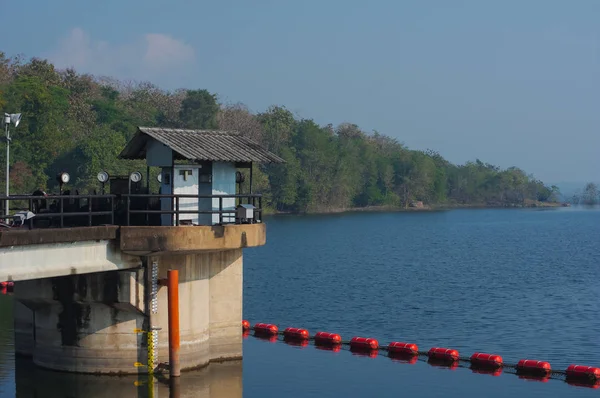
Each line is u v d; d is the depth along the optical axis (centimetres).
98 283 4038
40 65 17462
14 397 4100
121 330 4088
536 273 11338
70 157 13900
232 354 4550
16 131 12862
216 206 4453
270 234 18875
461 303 8206
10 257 3453
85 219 4441
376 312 7562
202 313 4331
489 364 5038
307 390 4466
